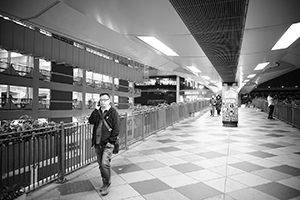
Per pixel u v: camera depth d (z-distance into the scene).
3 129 4.57
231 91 13.11
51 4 7.97
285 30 7.33
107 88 41.34
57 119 28.36
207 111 26.31
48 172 4.43
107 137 3.97
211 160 6.08
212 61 9.73
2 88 22.72
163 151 7.10
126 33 8.73
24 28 19.34
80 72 33.84
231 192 4.03
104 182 4.03
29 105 24.31
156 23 7.20
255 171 5.16
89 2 6.46
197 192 4.04
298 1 5.25
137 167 5.48
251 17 6.20
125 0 5.88
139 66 48.38
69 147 4.96
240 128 12.30
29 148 3.95
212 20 5.37
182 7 4.75
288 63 21.08
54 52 23.22
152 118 10.20
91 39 11.46
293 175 4.90
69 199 3.75
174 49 10.38
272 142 8.49
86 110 34.03
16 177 4.09
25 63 24.50
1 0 7.29
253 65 14.27
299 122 11.73
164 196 3.88
